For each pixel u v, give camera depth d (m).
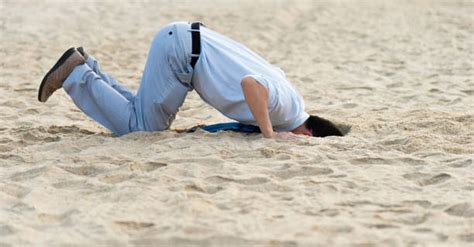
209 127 13.21
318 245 8.12
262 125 12.23
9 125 14.71
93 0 38.91
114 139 12.54
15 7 35.25
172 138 12.46
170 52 12.30
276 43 27.80
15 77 20.41
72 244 8.26
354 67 22.69
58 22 31.83
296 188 10.13
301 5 38.84
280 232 8.52
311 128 12.96
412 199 9.67
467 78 20.41
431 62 23.44
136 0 39.66
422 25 31.86
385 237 8.37
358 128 13.58
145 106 12.74
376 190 10.09
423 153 11.84
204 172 10.83
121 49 26.00
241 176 10.59
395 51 25.73
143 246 8.18
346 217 9.05
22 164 11.46
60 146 12.30
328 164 11.20
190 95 18.05
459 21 32.81
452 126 13.60
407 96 17.89
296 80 20.47
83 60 12.73
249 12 36.16
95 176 10.77
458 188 10.15
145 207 9.39
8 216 9.18
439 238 8.42
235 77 12.38
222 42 12.64
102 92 12.73
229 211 9.29
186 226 8.61
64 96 17.50
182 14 35.28
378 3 39.75
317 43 27.69
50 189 10.13
